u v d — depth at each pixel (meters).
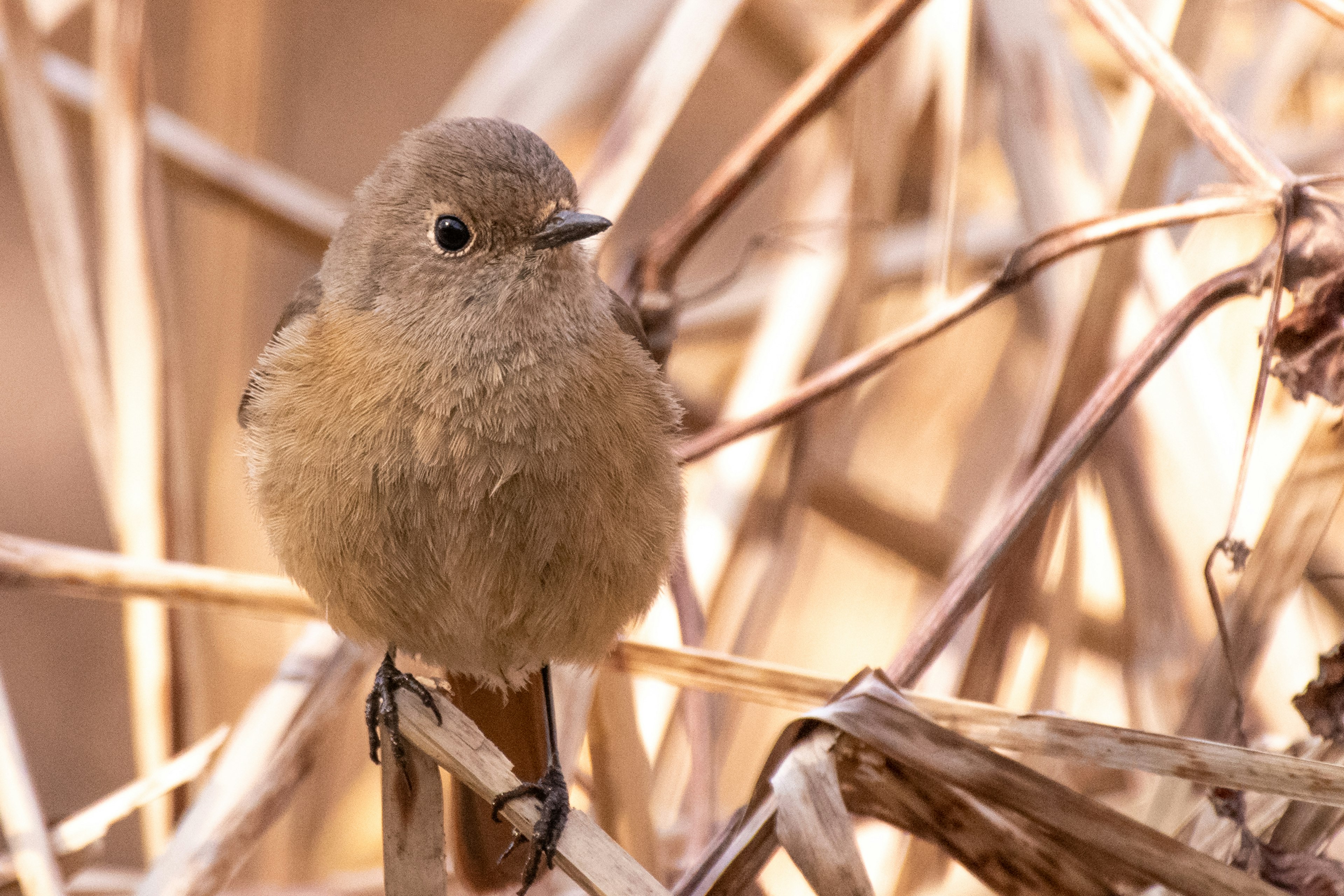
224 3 3.47
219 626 3.45
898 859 3.37
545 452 3.33
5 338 3.71
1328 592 3.40
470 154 3.34
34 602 3.55
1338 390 3.32
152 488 3.39
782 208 3.52
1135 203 3.38
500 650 3.34
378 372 3.33
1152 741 3.30
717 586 3.41
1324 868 3.30
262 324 3.50
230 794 3.34
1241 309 3.39
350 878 3.39
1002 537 3.33
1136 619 3.39
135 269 3.39
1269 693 3.36
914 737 3.29
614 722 3.35
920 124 3.46
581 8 3.48
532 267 3.34
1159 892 3.30
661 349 3.39
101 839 3.36
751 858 3.30
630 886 3.29
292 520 3.34
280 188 3.46
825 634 3.47
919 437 3.48
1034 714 3.30
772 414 3.36
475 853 3.34
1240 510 3.37
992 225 3.47
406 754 3.31
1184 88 3.34
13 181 3.75
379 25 4.04
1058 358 3.40
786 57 3.49
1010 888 3.30
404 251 3.34
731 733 3.46
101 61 3.40
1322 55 3.46
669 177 3.87
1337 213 3.32
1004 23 3.43
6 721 3.33
